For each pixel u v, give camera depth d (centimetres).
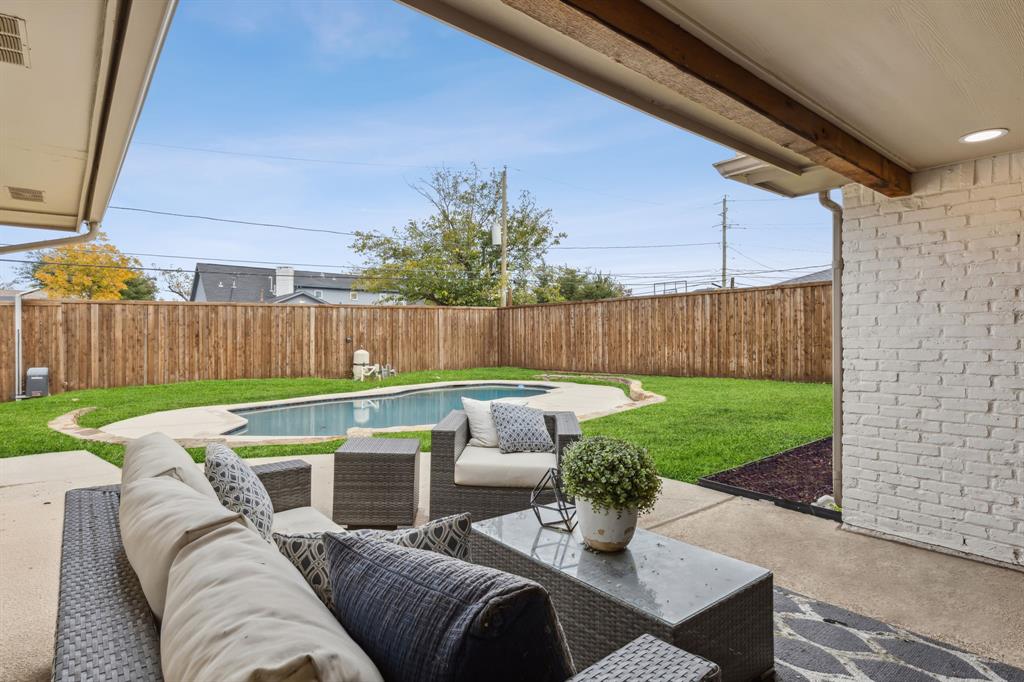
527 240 2088
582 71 197
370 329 1351
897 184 298
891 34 170
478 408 380
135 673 84
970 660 203
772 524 343
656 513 361
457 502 333
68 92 235
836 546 311
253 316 1201
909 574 275
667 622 148
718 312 1101
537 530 215
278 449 534
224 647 72
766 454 499
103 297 1825
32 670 199
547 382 1188
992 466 288
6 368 923
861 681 190
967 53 180
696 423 628
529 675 81
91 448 535
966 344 296
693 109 233
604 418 661
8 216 457
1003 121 239
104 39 193
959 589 259
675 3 157
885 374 324
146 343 1082
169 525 114
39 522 342
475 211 2078
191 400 886
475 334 1536
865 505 329
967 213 294
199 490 156
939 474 304
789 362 1002
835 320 367
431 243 2012
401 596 90
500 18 164
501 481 328
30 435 589
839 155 249
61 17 179
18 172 343
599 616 165
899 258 319
